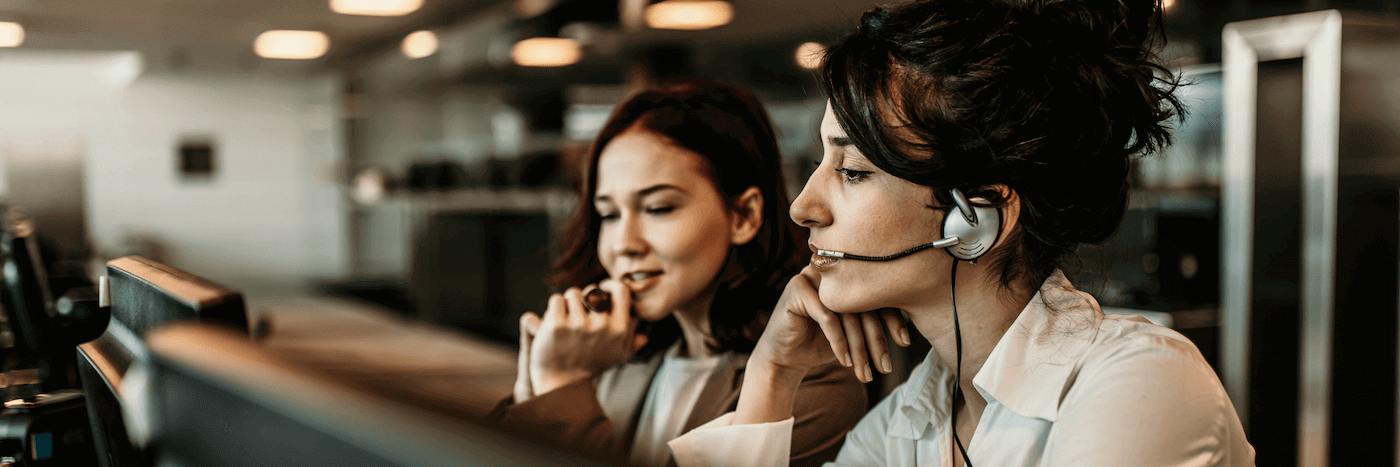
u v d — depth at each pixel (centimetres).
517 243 625
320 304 747
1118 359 62
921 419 79
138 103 911
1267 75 238
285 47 757
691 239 104
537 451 32
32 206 876
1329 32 221
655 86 116
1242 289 238
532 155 720
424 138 923
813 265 71
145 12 601
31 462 84
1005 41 60
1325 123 223
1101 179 63
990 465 69
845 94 64
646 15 479
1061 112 60
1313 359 230
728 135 105
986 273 67
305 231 959
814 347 85
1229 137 242
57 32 679
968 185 62
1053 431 65
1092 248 71
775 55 623
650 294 106
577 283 118
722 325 106
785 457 86
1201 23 300
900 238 66
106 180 906
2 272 145
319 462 40
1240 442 62
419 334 588
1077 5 61
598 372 103
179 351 53
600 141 110
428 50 756
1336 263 224
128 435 63
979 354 70
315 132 959
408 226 772
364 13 589
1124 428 58
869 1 68
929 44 60
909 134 61
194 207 939
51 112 881
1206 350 248
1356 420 233
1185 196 255
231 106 941
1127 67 61
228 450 47
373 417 37
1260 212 238
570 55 636
